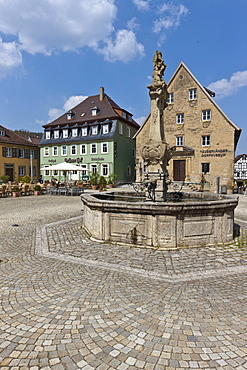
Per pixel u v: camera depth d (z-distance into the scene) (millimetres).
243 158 58438
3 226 8812
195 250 5766
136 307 3295
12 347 2547
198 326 2879
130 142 41812
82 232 7684
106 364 2307
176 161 28906
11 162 43062
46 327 2873
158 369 2244
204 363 2324
